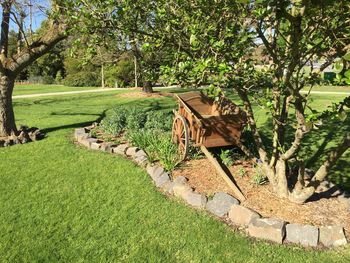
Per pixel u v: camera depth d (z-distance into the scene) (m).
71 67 37.50
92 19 5.02
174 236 5.20
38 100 20.86
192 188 6.46
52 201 6.25
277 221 5.18
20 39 10.23
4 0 8.66
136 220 5.63
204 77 4.34
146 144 8.72
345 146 5.00
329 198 6.10
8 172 7.55
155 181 6.97
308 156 8.68
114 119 10.64
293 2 3.46
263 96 4.80
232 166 7.34
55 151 8.98
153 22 5.35
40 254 4.78
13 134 10.11
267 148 9.27
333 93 20.95
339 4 3.72
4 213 5.83
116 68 31.44
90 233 5.28
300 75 5.39
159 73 5.83
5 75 9.84
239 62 4.62
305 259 4.68
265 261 4.65
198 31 4.31
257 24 4.22
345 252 4.82
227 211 5.73
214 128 7.25
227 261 4.67
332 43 4.15
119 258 4.73
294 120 12.34
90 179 7.18
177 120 7.89
